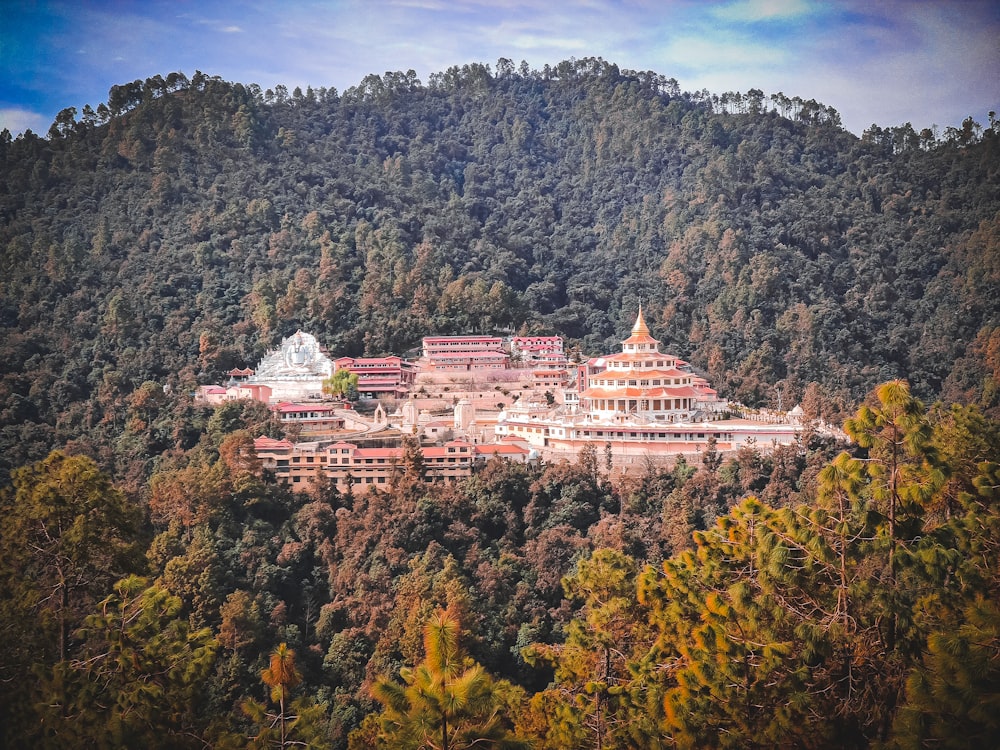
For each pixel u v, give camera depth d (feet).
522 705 214.90
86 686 177.06
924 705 128.57
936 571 154.61
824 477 168.04
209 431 599.57
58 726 172.24
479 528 492.54
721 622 176.45
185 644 193.47
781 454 515.50
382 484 535.60
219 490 487.20
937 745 126.00
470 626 397.80
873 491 164.04
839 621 163.43
